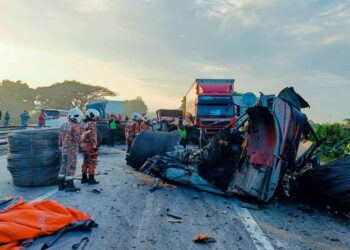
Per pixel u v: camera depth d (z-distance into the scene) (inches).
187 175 315.6
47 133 316.8
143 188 319.0
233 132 349.7
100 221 209.8
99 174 384.8
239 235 195.5
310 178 275.4
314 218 241.0
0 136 858.1
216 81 751.1
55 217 182.9
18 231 161.2
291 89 319.9
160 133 394.3
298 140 287.0
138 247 171.0
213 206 261.3
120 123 919.0
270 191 265.3
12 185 314.3
